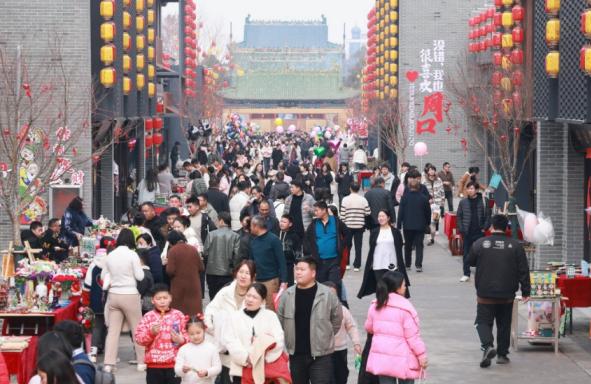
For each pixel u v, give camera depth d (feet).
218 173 239.50
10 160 148.97
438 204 229.66
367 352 90.99
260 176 266.36
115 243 118.32
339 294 115.55
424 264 199.82
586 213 165.78
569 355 120.98
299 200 154.51
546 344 126.31
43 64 192.03
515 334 124.26
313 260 87.92
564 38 148.46
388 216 135.44
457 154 364.17
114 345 111.75
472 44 301.63
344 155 409.08
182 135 414.00
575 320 141.79
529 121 194.18
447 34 366.02
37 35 193.57
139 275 112.16
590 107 132.77
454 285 174.40
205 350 89.15
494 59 216.13
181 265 120.47
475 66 287.48
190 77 401.49
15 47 192.65
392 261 135.33
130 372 113.19
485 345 114.93
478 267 115.96
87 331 110.83
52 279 115.75
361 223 187.42
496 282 114.73
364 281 132.87
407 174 188.96
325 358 88.17
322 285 88.84
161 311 96.99
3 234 184.65
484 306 116.06
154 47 282.36
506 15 198.80
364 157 393.29
